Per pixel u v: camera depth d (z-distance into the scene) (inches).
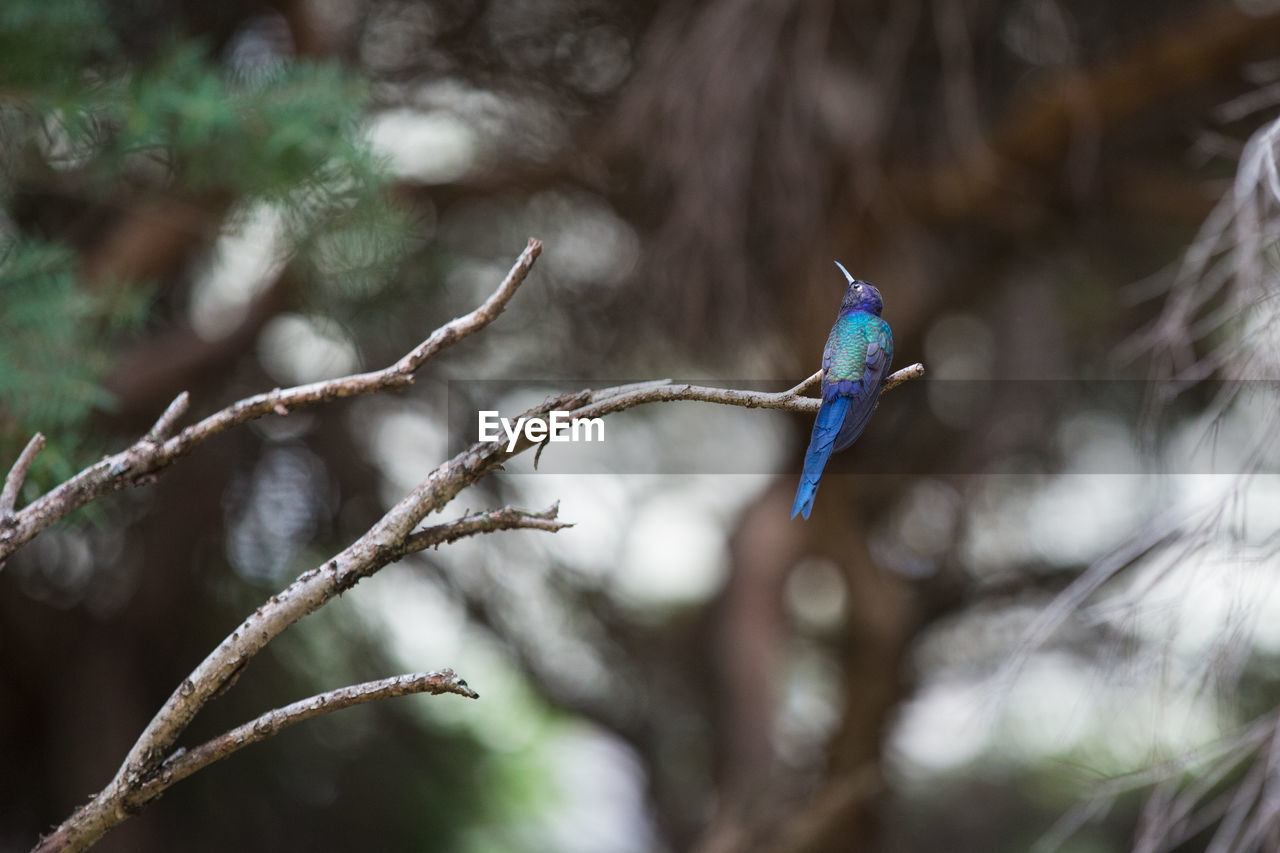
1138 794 403.9
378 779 454.9
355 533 403.2
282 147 190.5
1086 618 177.0
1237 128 333.1
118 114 192.4
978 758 482.3
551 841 518.0
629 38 356.2
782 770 406.0
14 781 407.8
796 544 420.2
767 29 304.5
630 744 519.5
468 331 82.6
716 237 313.9
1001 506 418.6
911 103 365.1
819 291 345.4
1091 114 322.3
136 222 307.0
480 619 434.3
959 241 392.8
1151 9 343.6
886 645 411.2
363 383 83.9
